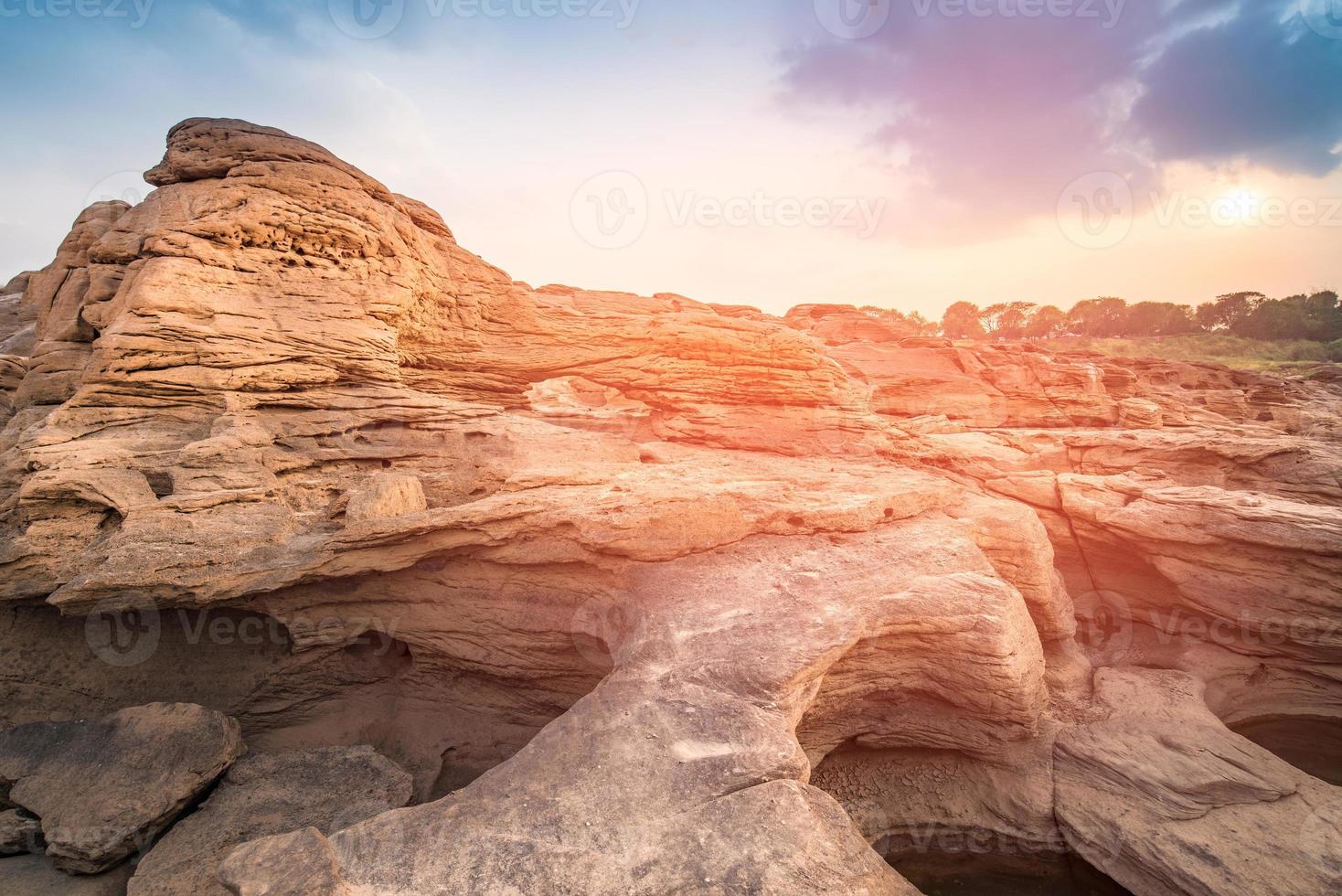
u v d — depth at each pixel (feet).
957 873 38.06
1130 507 61.31
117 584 34.71
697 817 23.91
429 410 59.41
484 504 42.83
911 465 79.77
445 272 74.38
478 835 23.65
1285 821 35.88
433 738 42.83
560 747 27.89
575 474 51.39
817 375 84.53
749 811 24.03
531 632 41.50
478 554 42.91
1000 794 39.32
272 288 53.31
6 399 64.08
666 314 89.20
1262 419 148.66
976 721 39.45
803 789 25.25
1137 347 322.34
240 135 56.18
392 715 44.16
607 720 29.17
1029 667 39.34
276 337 51.34
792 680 30.83
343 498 46.03
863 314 158.61
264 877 20.97
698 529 42.80
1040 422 121.80
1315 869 32.55
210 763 34.65
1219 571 55.01
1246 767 39.06
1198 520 56.13
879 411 121.70
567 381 83.41
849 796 39.50
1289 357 298.76
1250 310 352.08
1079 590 66.39
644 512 41.63
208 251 50.01
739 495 49.03
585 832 23.58
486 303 79.71
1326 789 38.29
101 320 51.13
